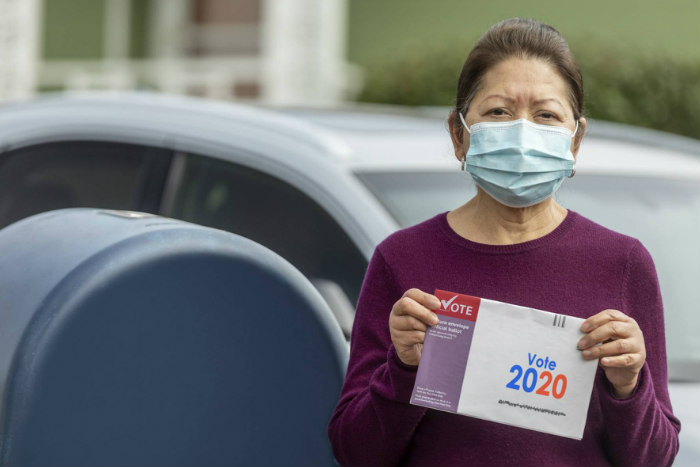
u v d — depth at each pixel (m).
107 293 4.43
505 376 4.99
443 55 23.14
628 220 8.20
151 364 4.57
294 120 8.96
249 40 35.12
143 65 35.50
